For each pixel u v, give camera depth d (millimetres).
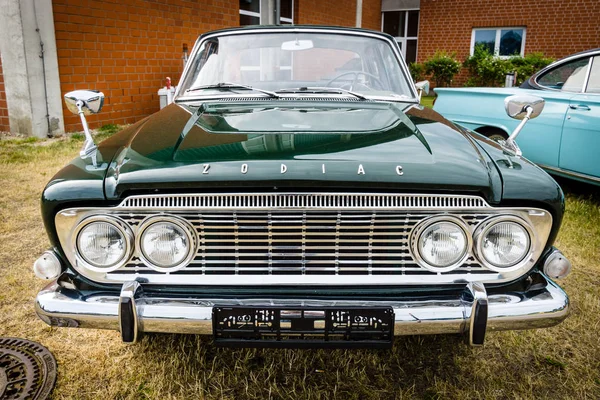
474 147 2209
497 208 1877
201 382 2238
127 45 8156
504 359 2455
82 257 1908
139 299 1880
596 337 2633
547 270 2002
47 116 7027
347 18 14906
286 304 1860
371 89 3131
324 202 1845
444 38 15797
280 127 2236
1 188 4836
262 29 3346
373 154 1967
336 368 2365
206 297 1906
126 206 1850
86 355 2412
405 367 2393
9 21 6625
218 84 3045
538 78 4973
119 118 8242
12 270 3240
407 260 1937
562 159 4535
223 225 1888
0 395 2100
